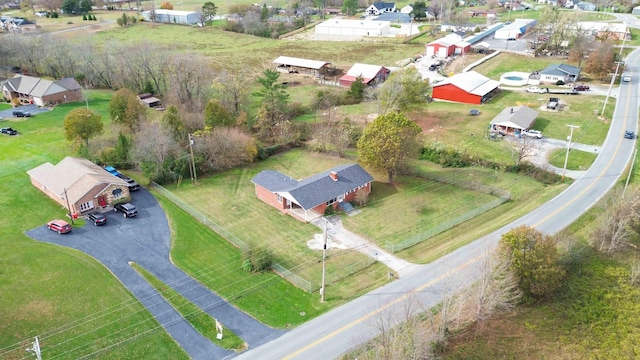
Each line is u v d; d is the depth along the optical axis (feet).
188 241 197.88
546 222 202.28
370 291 164.66
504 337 147.23
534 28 523.29
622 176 242.17
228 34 597.11
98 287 169.07
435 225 208.64
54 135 308.60
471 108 352.08
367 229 206.49
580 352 143.13
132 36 574.15
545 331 150.30
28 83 377.50
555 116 326.85
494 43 535.60
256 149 275.18
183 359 138.00
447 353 140.15
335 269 179.11
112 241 196.75
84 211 217.36
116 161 262.06
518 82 405.59
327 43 556.51
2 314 155.63
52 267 179.22
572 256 178.60
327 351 139.13
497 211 219.82
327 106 363.35
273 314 155.84
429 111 349.82
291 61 457.27
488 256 157.28
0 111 355.56
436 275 171.22
